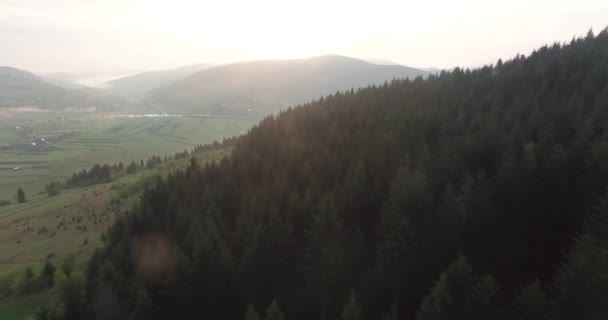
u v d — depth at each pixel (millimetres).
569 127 62562
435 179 55969
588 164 44906
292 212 59875
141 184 122625
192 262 50812
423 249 43812
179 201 76062
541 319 29656
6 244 104250
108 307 46812
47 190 193875
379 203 57000
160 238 65312
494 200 46656
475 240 43719
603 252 29484
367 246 50719
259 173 85188
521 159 50125
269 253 51594
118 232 73938
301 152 87438
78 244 92875
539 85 101188
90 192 145750
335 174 70375
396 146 73125
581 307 28125
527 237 43312
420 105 105312
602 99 66688
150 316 45781
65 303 48500
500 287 38656
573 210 43000
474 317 31391
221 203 72625
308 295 47156
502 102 95562
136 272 55188
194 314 48469
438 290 33469
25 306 61844
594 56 109312
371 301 41500
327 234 50219
